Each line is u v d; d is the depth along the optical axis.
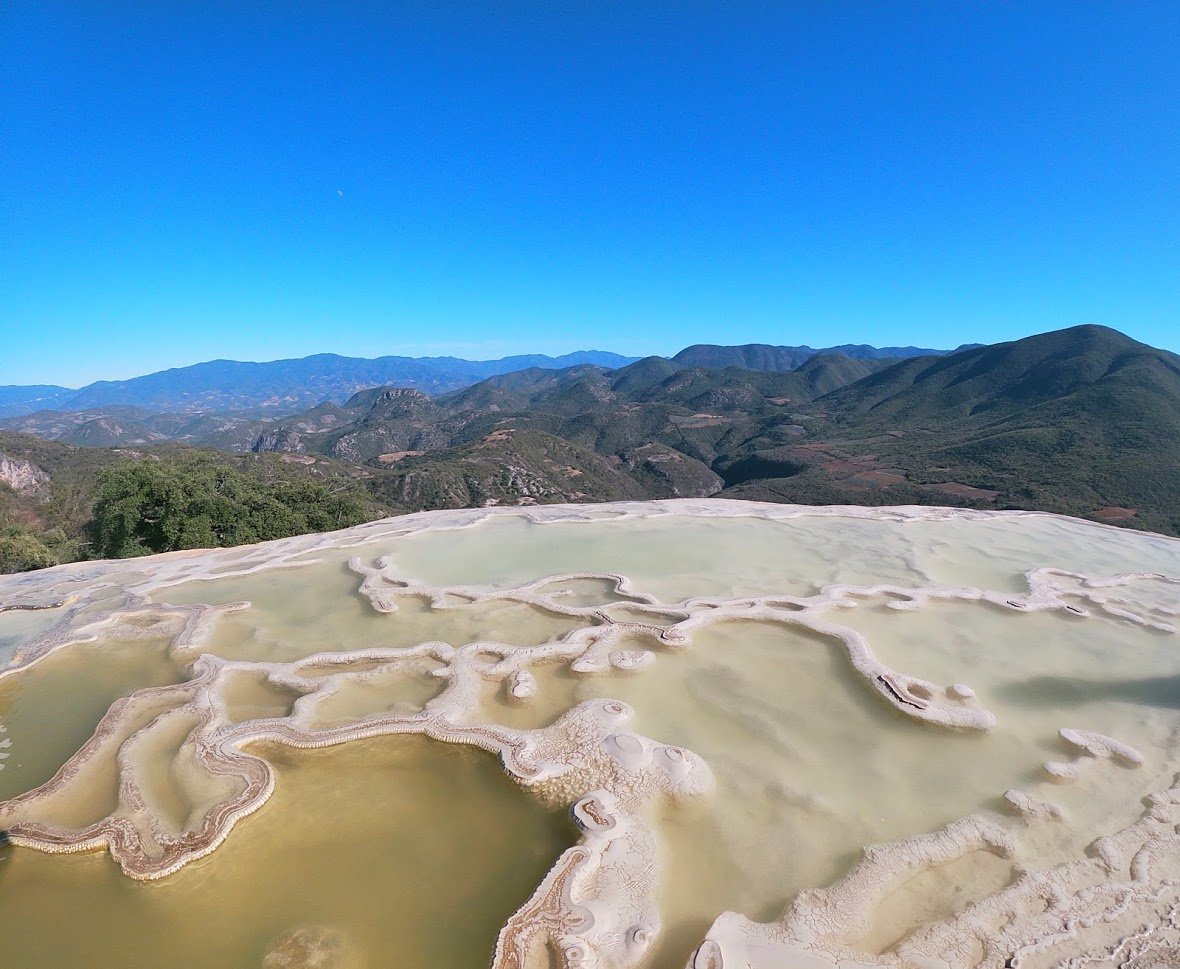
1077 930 3.93
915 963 3.70
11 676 7.71
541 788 5.30
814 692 6.81
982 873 4.40
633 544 12.35
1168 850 4.55
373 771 5.67
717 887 4.31
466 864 4.67
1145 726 6.11
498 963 3.76
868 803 5.13
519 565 11.19
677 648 7.67
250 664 7.57
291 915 4.27
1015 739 5.96
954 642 7.89
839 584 9.61
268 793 5.31
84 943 4.16
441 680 7.11
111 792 5.43
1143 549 11.70
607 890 4.24
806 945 3.80
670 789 5.18
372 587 10.00
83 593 10.34
